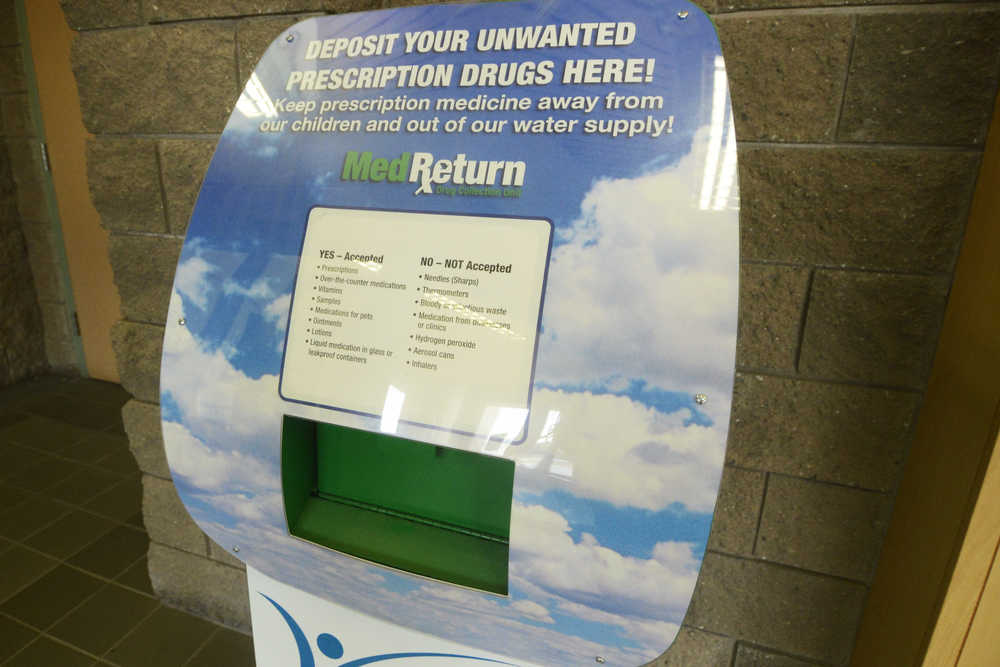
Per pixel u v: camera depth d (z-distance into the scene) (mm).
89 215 3361
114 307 3502
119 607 1858
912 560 1038
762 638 1319
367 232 804
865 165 1050
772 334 1163
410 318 772
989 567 870
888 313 1089
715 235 681
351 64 868
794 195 1095
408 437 762
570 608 753
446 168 784
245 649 1713
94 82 1453
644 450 694
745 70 1073
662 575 705
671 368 686
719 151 690
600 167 723
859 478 1172
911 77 1001
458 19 829
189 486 922
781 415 1188
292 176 859
